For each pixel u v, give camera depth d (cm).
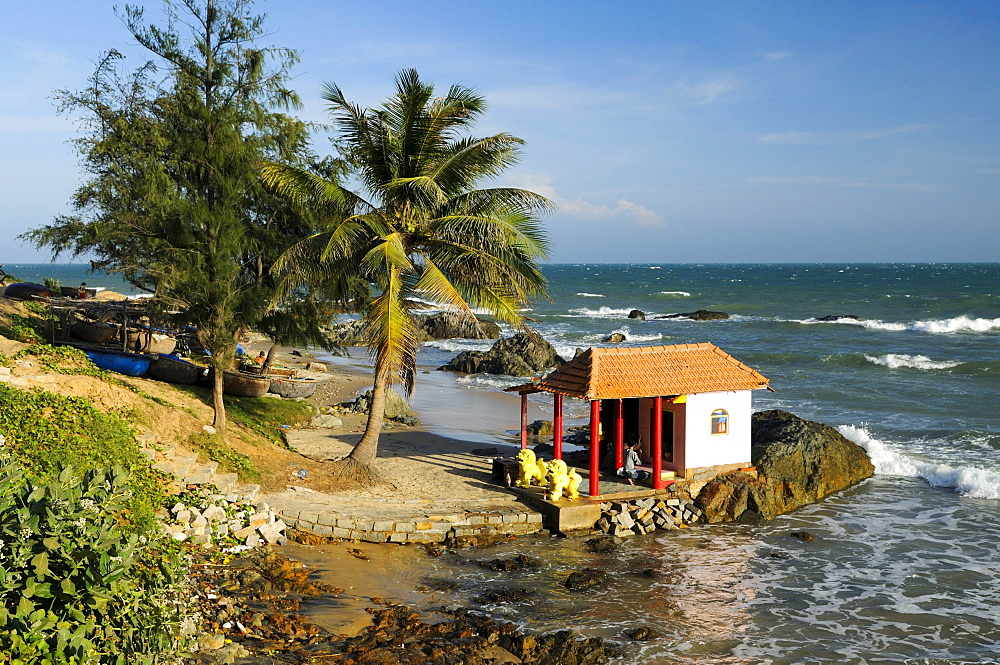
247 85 2342
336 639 1277
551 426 3095
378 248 1914
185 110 2241
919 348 5884
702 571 1741
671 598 1580
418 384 4456
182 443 1931
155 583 1044
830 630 1455
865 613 1535
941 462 2709
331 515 1808
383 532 1800
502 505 1998
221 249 2103
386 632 1317
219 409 2119
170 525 1548
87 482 941
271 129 2494
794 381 4500
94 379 2077
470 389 4294
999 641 1421
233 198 2164
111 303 3119
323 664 1180
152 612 952
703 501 2136
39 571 777
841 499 2347
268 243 2417
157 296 2333
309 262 2089
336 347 2773
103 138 2623
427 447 2672
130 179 2580
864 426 3294
